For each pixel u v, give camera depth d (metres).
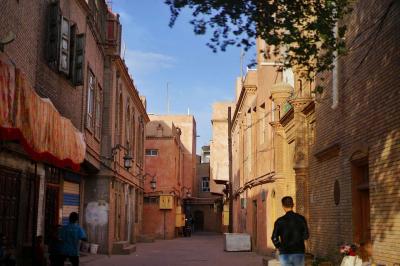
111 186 24.28
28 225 14.29
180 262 20.78
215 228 66.75
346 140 12.27
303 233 9.18
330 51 8.96
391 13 9.58
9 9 11.39
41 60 14.09
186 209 63.25
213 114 52.81
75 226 12.36
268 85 24.73
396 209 9.38
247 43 8.49
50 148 10.32
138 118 37.50
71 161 12.18
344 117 12.45
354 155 11.62
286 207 9.37
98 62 22.55
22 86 8.59
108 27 24.47
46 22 14.54
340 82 12.80
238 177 38.91
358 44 11.34
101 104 23.67
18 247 13.42
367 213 11.50
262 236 25.30
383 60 9.99
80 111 18.72
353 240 11.58
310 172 16.20
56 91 15.53
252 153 29.66
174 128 48.62
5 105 8.05
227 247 27.72
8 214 12.88
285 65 9.04
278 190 21.02
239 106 37.56
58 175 18.16
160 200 46.50
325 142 14.19
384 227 9.87
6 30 11.21
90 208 23.33
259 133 27.05
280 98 21.09
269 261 16.44
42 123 9.70
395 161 9.44
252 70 32.28
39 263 12.44
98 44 22.28
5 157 12.54
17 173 13.53
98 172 23.53
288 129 20.27
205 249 30.03
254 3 8.30
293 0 8.52
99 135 23.31
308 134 16.94
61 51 15.28
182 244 36.00
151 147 47.91
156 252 26.89
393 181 9.51
